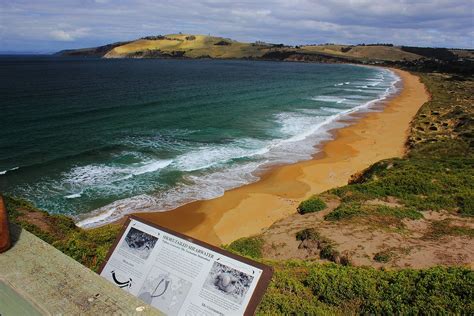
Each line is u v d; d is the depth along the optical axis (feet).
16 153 90.02
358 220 50.21
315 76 370.32
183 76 317.83
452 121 135.23
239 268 9.40
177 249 10.21
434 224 49.34
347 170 89.71
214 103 175.01
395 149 108.58
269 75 362.94
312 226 50.83
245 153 98.99
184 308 9.39
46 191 70.90
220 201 70.44
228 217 64.85
